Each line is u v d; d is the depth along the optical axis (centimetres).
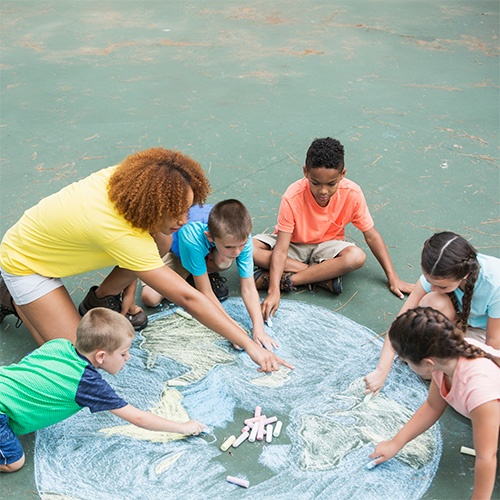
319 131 521
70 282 361
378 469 255
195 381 299
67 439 269
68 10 841
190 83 614
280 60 670
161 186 239
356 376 302
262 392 293
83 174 459
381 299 350
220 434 272
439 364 219
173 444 267
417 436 263
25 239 276
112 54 686
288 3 869
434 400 241
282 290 357
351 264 342
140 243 257
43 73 634
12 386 240
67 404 244
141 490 248
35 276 282
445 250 244
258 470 256
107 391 245
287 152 489
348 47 705
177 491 247
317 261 362
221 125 532
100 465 258
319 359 312
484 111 553
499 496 243
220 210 292
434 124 531
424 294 288
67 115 548
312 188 324
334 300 351
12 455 247
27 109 558
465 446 264
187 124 534
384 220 410
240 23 788
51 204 270
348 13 823
